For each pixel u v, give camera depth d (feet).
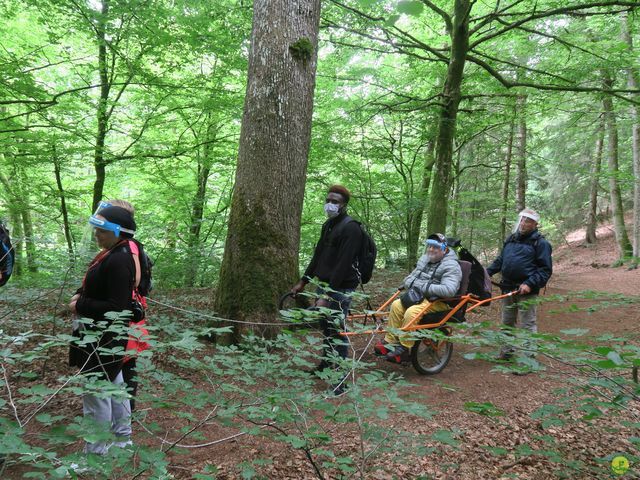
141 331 6.74
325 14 29.53
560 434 11.32
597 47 28.86
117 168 39.34
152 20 24.48
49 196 33.55
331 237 13.64
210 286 28.40
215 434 10.30
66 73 35.68
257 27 15.97
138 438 9.01
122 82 29.81
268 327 15.17
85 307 8.18
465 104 39.63
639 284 39.47
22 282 23.31
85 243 16.35
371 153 31.58
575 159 69.10
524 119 40.16
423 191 34.42
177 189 36.55
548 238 81.25
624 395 6.75
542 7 31.73
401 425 11.08
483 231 59.98
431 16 37.63
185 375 12.57
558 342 6.73
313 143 29.81
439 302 14.67
